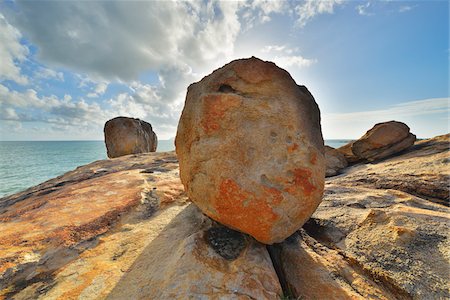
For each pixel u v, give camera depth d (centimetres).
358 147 1172
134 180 807
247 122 373
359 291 326
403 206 499
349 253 401
